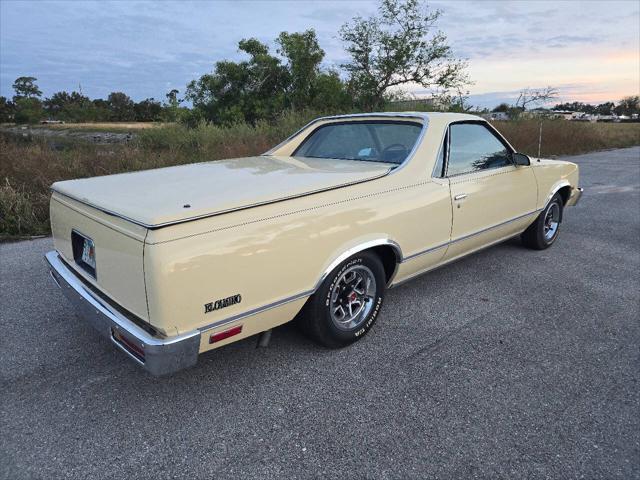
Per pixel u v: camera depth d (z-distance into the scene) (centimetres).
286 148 429
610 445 223
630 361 296
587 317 356
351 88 2014
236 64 2045
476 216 384
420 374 282
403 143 357
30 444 226
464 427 236
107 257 237
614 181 1010
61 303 383
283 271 249
